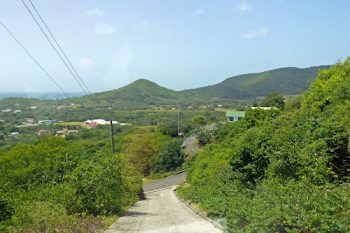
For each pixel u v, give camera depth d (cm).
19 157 3734
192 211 2833
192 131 10744
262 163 2058
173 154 8381
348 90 2433
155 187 6588
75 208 2375
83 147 5094
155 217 2425
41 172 2972
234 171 2256
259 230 1175
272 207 1184
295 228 1016
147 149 8638
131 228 1903
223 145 4316
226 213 1686
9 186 2423
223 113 15300
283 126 2127
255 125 4059
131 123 12519
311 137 1830
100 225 1923
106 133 7019
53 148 4066
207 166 3869
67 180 2630
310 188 1223
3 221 1659
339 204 1020
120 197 2805
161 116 16038
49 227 1639
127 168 4469
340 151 1803
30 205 1881
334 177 1628
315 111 2405
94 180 2462
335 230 934
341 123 1862
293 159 1688
